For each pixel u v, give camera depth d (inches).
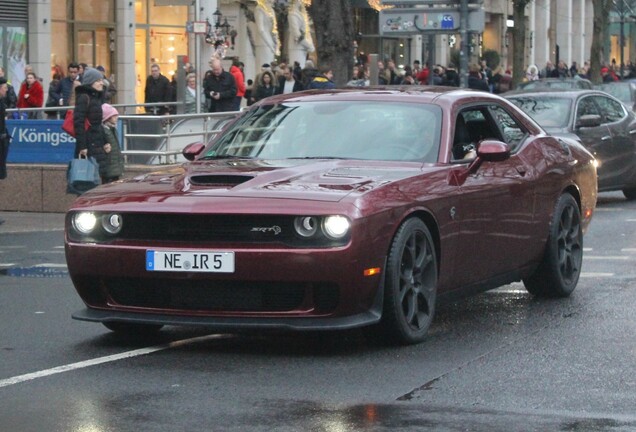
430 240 444.1
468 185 467.8
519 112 542.6
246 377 388.8
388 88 515.2
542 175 526.0
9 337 462.0
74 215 433.7
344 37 1232.2
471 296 529.3
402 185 434.0
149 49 1945.1
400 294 429.7
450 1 1171.3
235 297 413.4
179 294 419.2
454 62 2783.0
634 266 652.1
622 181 1026.7
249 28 2187.5
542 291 548.4
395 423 331.0
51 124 1019.3
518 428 325.7
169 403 354.0
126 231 424.8
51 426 329.1
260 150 482.9
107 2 1813.5
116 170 876.6
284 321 410.9
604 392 367.2
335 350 432.5
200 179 442.9
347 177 434.0
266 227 408.2
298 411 344.2
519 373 393.4
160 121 1004.6
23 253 742.5
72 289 590.6
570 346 438.0
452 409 346.3
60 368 403.2
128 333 465.1
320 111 495.5
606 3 2677.2
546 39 3929.6
